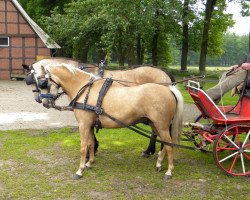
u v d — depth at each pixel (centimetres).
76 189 545
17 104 1312
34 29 2291
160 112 552
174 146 575
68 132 895
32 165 646
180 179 586
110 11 1808
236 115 635
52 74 607
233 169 630
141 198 513
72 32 2069
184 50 2795
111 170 626
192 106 1277
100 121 583
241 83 642
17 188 544
